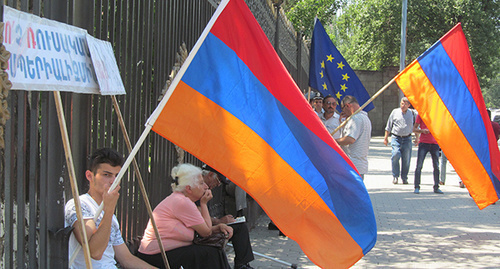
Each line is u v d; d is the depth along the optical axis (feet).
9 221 9.73
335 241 13.60
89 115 12.96
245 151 12.84
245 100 12.84
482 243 23.77
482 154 22.07
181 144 12.25
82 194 12.79
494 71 115.96
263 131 12.98
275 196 13.17
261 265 19.80
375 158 68.33
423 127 38.58
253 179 12.95
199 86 12.41
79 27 12.34
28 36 9.29
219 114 12.58
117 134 14.53
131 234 15.69
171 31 18.30
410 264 20.22
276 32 32.65
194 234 16.02
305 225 13.44
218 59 12.61
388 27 114.83
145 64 16.14
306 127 13.51
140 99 15.80
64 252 11.00
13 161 9.73
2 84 8.30
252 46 12.90
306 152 13.43
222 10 12.30
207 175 20.56
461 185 41.86
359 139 26.37
